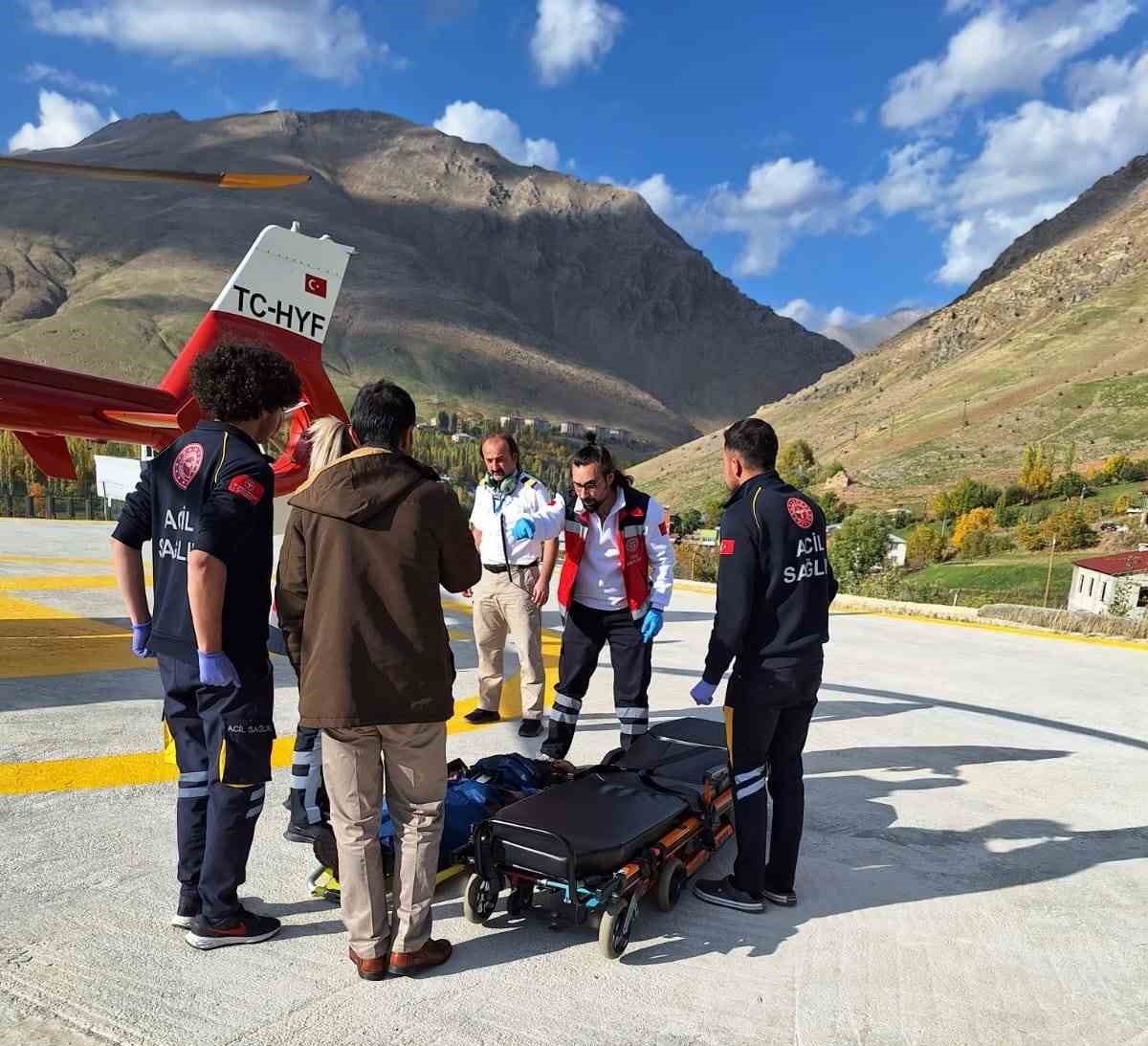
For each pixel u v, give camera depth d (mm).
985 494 121250
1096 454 146375
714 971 3057
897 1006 2889
